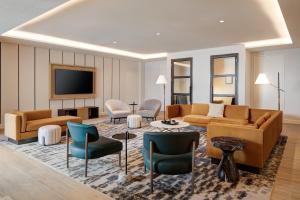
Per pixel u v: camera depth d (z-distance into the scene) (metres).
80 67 8.48
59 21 4.90
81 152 3.13
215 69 7.87
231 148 2.85
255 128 3.17
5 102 6.62
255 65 8.12
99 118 8.55
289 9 3.68
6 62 6.60
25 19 4.24
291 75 7.54
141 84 11.24
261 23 4.98
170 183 2.85
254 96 8.15
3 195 2.56
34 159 3.78
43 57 7.45
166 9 4.12
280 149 4.43
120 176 2.95
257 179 2.98
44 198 2.50
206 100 8.03
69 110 7.84
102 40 6.78
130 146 4.58
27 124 4.86
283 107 7.73
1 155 3.98
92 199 2.47
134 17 4.59
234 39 6.55
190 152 2.71
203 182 2.88
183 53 8.56
